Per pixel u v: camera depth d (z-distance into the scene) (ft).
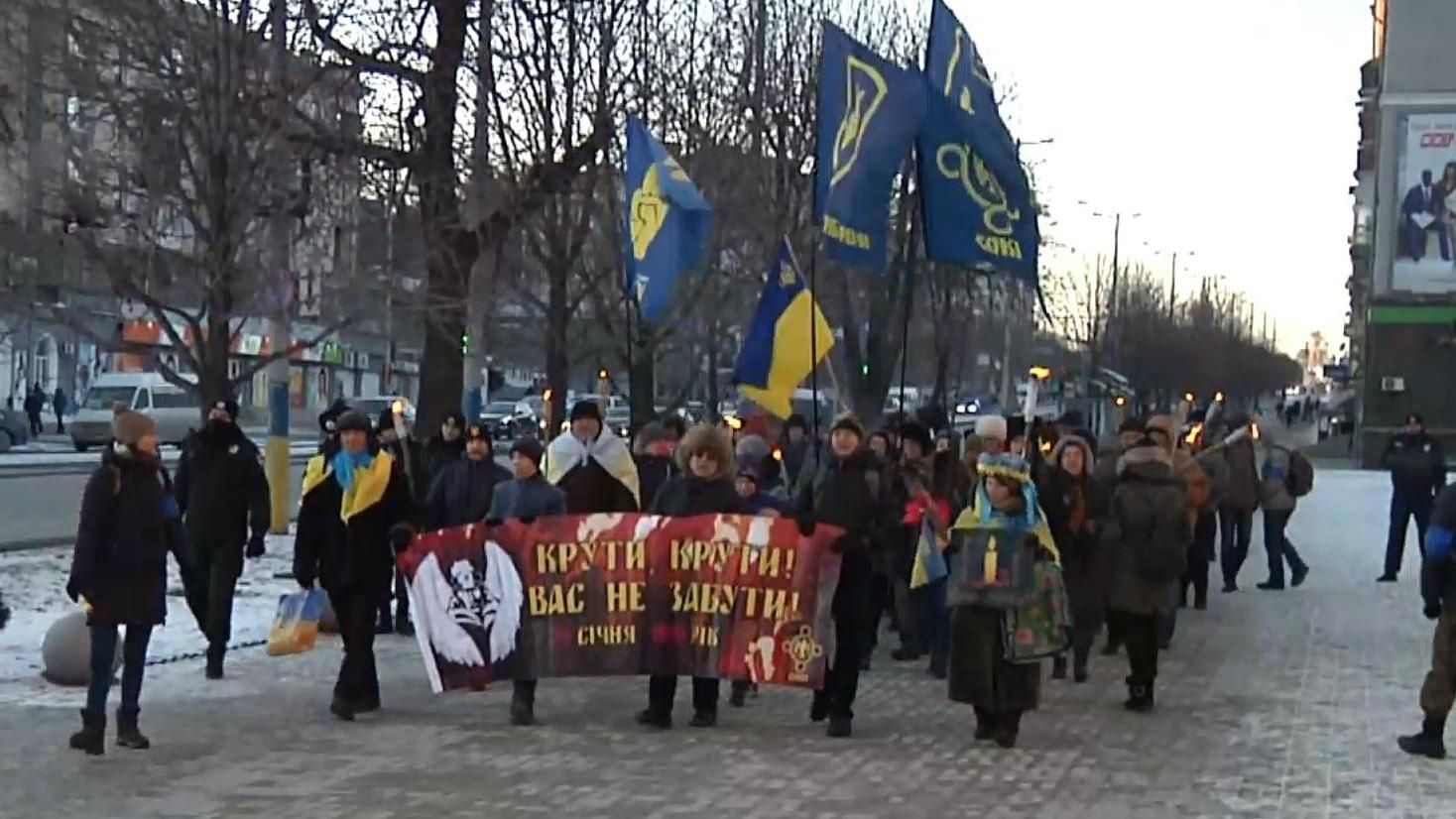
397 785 30.99
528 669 37.81
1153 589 40.96
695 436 38.42
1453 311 192.44
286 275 57.11
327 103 58.65
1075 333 240.32
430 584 38.09
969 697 35.91
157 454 34.22
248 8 54.44
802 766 33.53
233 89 53.98
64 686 41.06
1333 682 46.16
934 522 45.11
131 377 164.45
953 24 51.31
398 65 58.39
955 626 36.19
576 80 63.52
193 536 42.29
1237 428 70.33
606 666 37.63
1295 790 32.17
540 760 33.65
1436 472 73.41
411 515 38.73
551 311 66.64
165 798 29.66
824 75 47.34
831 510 38.63
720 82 82.74
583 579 37.83
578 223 66.18
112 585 33.09
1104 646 53.67
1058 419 58.44
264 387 208.23
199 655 45.98
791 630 37.19
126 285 55.01
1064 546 45.52
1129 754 35.70
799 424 61.62
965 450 47.11
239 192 54.39
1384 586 72.43
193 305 62.44
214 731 35.96
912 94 49.01
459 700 40.86
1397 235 194.39
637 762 33.55
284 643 42.24
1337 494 144.46
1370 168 258.37
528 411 193.77
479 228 60.39
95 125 62.23
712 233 69.00
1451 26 192.95
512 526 38.17
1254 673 47.78
